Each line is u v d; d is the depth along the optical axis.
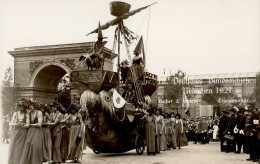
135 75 21.59
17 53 61.16
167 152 21.69
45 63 60.34
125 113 18.56
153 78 25.08
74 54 59.09
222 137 21.83
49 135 13.46
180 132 25.67
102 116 17.62
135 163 15.20
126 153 20.98
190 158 17.42
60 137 14.66
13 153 12.05
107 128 18.00
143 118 20.34
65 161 16.06
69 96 60.66
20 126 12.16
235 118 20.67
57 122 14.45
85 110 16.89
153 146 19.36
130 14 22.02
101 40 19.14
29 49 60.66
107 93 18.22
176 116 26.11
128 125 19.19
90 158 17.69
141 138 20.22
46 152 13.23
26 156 12.03
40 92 62.06
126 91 21.12
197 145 30.22
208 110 50.31
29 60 61.25
